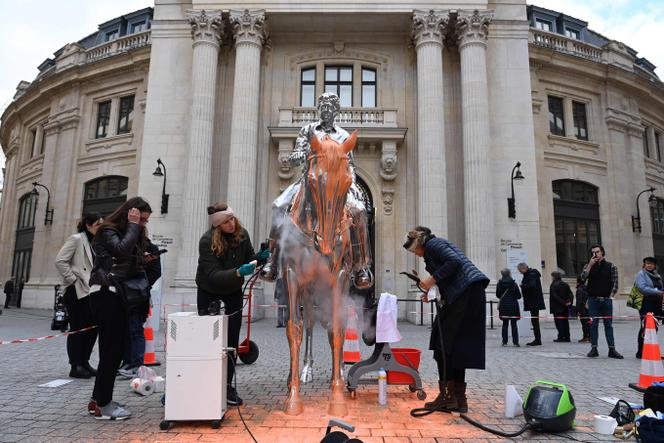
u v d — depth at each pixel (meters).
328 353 8.61
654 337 5.69
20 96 28.30
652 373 5.60
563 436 3.91
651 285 8.12
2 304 25.83
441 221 15.48
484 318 4.56
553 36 21.73
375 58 18.44
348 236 4.25
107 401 4.21
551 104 21.69
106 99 23.25
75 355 6.05
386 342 5.07
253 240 15.77
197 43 16.81
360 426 4.04
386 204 17.02
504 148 17.09
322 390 5.42
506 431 3.99
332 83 18.48
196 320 4.02
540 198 20.09
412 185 17.23
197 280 4.82
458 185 17.05
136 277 4.74
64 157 23.44
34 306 22.50
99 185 22.72
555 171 20.81
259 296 15.73
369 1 16.92
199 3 16.97
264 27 17.12
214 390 3.96
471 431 3.97
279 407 4.60
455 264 4.54
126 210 4.43
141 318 6.11
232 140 16.17
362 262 4.58
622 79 22.33
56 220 22.95
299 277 4.21
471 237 15.56
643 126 24.77
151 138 17.44
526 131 17.20
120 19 26.14
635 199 22.27
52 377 6.14
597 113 22.31
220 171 17.16
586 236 21.02
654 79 25.22
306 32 18.34
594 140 22.02
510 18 17.88
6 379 6.00
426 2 16.80
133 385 5.28
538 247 16.45
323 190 3.77
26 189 26.72
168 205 16.94
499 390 5.60
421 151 16.05
